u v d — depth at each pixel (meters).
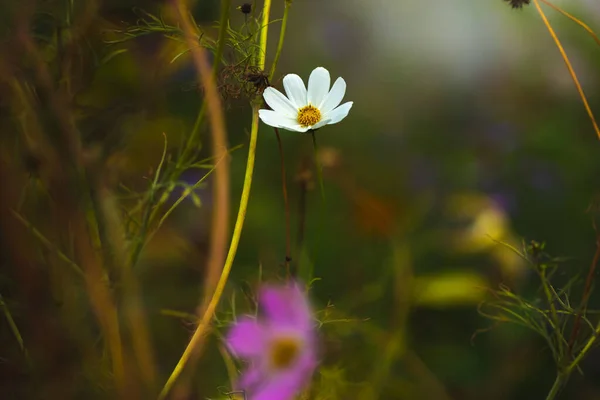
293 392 1.02
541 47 2.03
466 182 1.57
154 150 1.19
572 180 1.55
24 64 1.00
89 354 1.02
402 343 1.22
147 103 1.15
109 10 1.09
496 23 2.11
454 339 1.30
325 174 1.42
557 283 1.34
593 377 1.26
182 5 1.06
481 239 1.34
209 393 1.10
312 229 1.39
